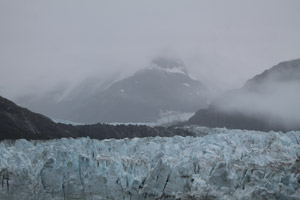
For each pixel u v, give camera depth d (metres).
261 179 115.75
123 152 148.62
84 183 125.88
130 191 124.62
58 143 150.12
